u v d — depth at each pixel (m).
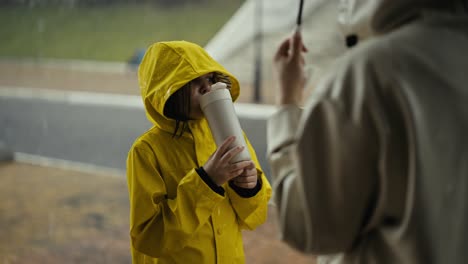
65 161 6.79
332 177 0.83
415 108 0.80
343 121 0.82
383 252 0.88
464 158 0.78
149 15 27.48
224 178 1.35
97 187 5.35
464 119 0.78
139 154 1.56
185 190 1.39
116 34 24.95
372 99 0.81
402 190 0.83
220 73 1.65
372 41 0.87
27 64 20.00
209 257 1.54
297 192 0.89
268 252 3.53
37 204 4.75
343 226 0.85
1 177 5.88
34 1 31.62
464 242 0.79
